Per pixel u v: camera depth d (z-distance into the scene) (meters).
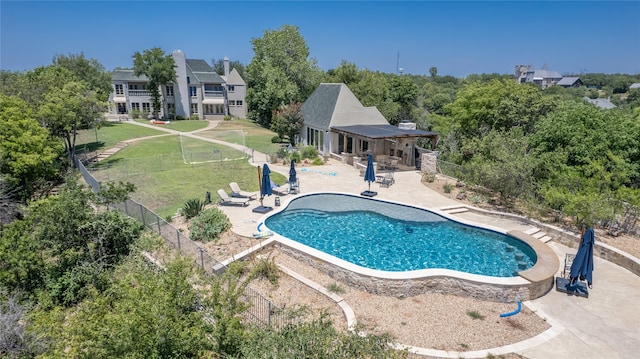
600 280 15.27
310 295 13.80
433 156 30.64
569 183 22.14
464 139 38.09
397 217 22.14
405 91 68.00
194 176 30.33
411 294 14.04
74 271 16.66
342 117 38.16
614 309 13.23
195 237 18.14
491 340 11.40
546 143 26.30
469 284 13.89
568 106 31.80
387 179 28.72
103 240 18.22
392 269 16.08
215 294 10.65
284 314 11.45
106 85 63.53
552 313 12.97
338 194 26.03
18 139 24.50
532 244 17.52
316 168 33.75
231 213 21.62
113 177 29.61
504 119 38.72
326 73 75.25
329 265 15.28
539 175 25.38
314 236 19.42
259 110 63.09
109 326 9.50
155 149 41.53
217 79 72.62
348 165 35.06
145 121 64.12
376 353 8.19
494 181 23.28
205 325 10.12
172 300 10.30
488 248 18.20
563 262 16.75
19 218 22.25
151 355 8.98
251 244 17.39
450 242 18.86
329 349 8.25
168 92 67.94
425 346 11.06
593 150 24.48
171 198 24.80
